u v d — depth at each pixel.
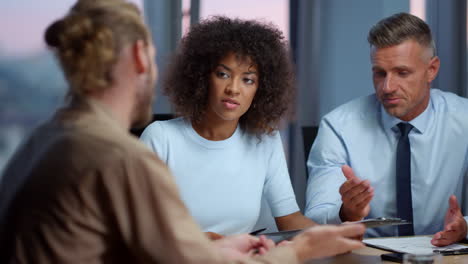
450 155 2.36
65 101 1.02
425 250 1.62
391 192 2.33
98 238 0.89
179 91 1.92
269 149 2.06
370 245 1.72
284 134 3.72
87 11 0.96
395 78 2.14
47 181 0.88
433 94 2.43
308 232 1.15
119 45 0.95
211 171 1.91
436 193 2.34
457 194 2.44
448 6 3.77
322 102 3.70
